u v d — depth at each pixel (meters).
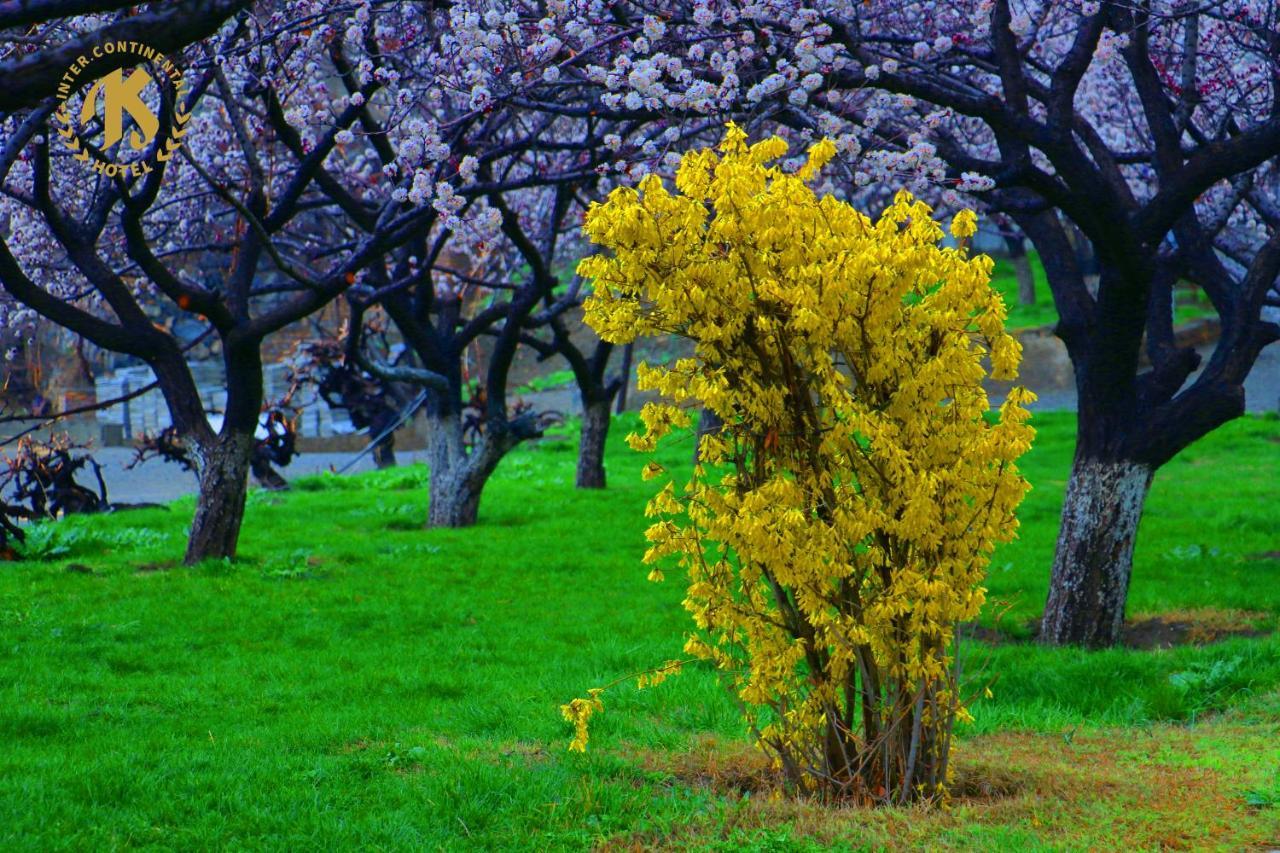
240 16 11.41
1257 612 12.03
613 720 8.31
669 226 5.93
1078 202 10.14
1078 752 7.46
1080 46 10.22
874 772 6.24
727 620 6.25
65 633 11.31
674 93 10.72
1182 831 5.59
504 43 10.79
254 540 17.23
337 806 6.39
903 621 6.10
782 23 10.23
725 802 6.20
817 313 5.76
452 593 13.56
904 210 6.00
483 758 7.27
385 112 17.23
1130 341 10.75
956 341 5.86
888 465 5.93
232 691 9.39
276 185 16.33
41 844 5.62
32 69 4.02
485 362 43.69
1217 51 13.45
